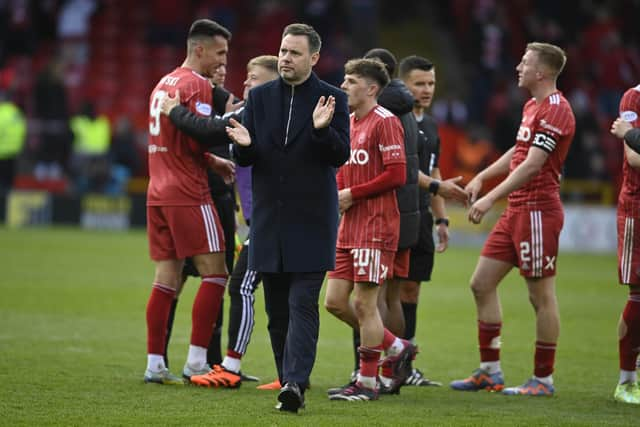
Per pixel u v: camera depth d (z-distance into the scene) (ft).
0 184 260.62
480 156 267.39
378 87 77.61
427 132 92.27
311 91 71.20
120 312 123.13
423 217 90.33
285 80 71.51
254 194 72.23
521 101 287.48
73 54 303.89
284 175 70.90
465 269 192.03
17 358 89.61
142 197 259.39
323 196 71.20
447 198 88.07
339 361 96.53
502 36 313.12
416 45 341.41
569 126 82.48
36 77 275.80
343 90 74.43
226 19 311.68
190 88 79.97
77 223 260.83
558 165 83.71
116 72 304.50
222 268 81.97
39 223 260.21
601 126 306.35
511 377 90.43
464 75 329.93
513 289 165.27
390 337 80.12
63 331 107.14
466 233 258.57
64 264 174.19
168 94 80.02
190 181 80.18
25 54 291.79
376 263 75.82
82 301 131.44
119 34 311.88
